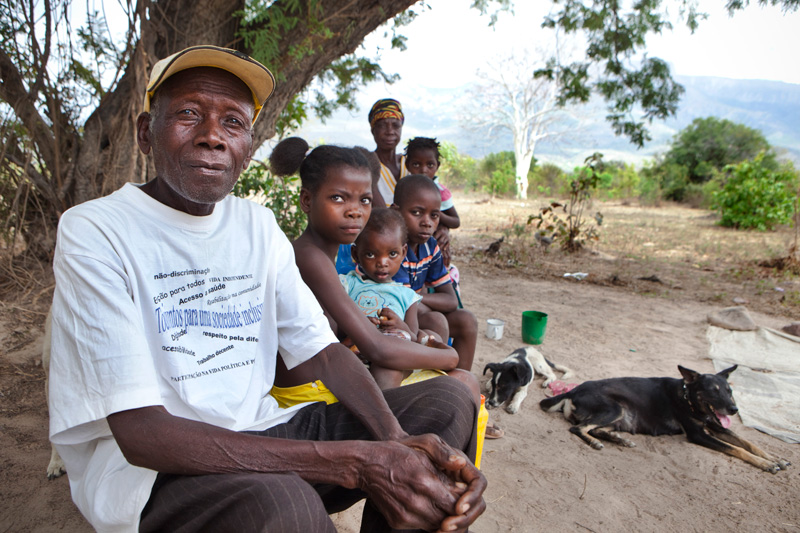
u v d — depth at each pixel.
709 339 5.74
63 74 4.48
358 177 2.27
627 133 10.20
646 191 29.12
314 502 1.35
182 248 1.59
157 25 4.52
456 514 1.46
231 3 4.77
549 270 9.17
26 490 2.58
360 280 2.79
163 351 1.55
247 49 4.93
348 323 2.14
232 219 1.74
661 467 3.33
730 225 16.73
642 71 9.53
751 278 9.12
